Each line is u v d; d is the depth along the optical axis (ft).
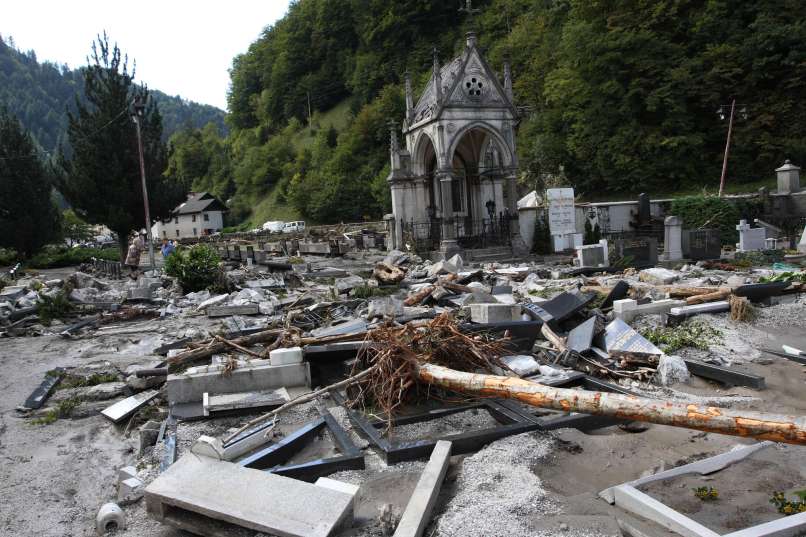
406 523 13.70
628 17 147.54
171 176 114.01
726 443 19.03
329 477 17.44
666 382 26.03
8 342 41.63
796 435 14.66
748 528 12.73
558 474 17.16
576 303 34.27
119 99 105.91
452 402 22.97
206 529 14.48
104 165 104.63
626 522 13.75
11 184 110.73
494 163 94.99
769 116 136.98
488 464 17.21
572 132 167.32
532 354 29.81
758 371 27.20
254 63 443.32
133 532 15.28
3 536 15.53
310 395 21.52
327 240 133.18
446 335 25.14
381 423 21.21
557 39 198.59
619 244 68.39
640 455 18.35
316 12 373.81
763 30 137.90
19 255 114.93
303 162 326.65
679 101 142.10
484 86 83.41
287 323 36.73
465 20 272.51
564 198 87.15
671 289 42.63
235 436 19.57
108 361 33.76
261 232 208.95
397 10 299.38
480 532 13.41
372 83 314.14
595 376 27.17
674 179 149.28
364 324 32.24
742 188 136.77
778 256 67.10
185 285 59.98
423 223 90.79
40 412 25.66
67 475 19.30
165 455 19.51
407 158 92.53
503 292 47.01
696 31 146.41
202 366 26.61
